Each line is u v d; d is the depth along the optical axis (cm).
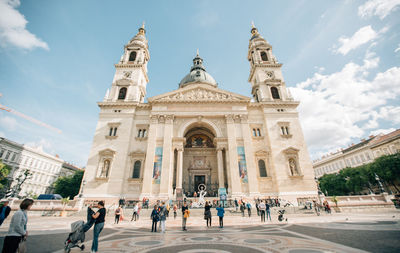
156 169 3734
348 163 8012
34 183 7275
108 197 3581
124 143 4056
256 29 6231
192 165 4647
